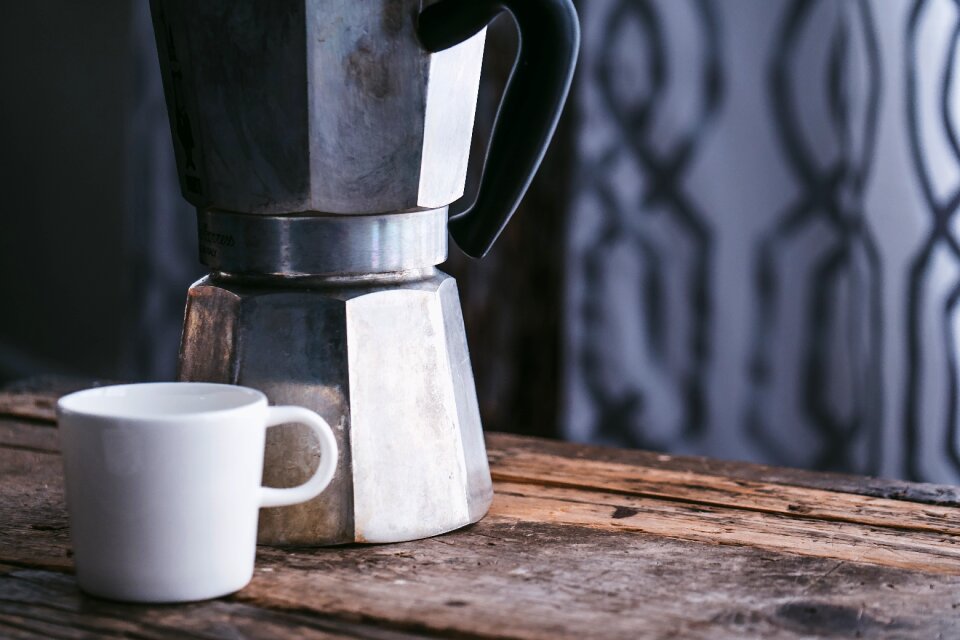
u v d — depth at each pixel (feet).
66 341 8.61
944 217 3.59
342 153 1.56
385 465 1.67
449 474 1.74
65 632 1.35
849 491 2.02
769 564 1.60
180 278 5.59
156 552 1.42
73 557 1.61
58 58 8.26
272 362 1.65
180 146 1.70
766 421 4.04
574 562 1.60
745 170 3.89
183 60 1.60
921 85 3.56
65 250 8.50
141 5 5.38
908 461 3.75
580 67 3.97
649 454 2.28
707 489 2.02
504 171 1.65
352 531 1.65
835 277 3.84
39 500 1.91
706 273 4.01
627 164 4.01
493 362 4.75
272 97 1.53
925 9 3.52
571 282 4.18
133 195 5.64
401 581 1.52
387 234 1.66
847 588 1.50
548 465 2.18
